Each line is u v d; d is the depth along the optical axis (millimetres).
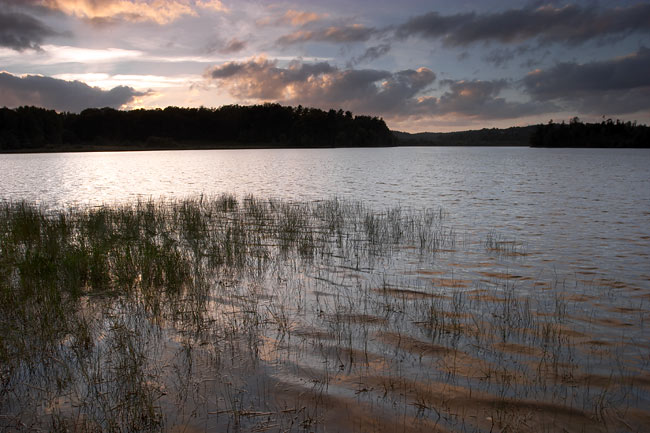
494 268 10508
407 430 4395
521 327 6926
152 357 5875
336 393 5020
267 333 6641
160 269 9203
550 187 29922
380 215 18547
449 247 12688
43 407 4766
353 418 4578
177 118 173000
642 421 4535
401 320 7184
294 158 88438
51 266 9195
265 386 5168
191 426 4434
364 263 10984
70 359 5785
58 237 12516
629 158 76188
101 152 128750
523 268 10477
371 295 8492
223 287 8969
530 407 4770
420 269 10430
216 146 174000
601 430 4391
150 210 17594
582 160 70188
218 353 5984
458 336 6566
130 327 6828
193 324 6973
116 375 5363
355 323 7047
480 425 4469
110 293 8430
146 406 4652
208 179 39344
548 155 95875
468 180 36344
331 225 15938
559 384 5230
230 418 4566
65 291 8359
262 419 4551
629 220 17047
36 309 7395
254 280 9484
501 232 14820
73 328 6695
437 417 4594
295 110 194375
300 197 25703
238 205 21516
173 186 33031
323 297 8367
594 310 7707
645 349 6184
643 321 7211
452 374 5453
